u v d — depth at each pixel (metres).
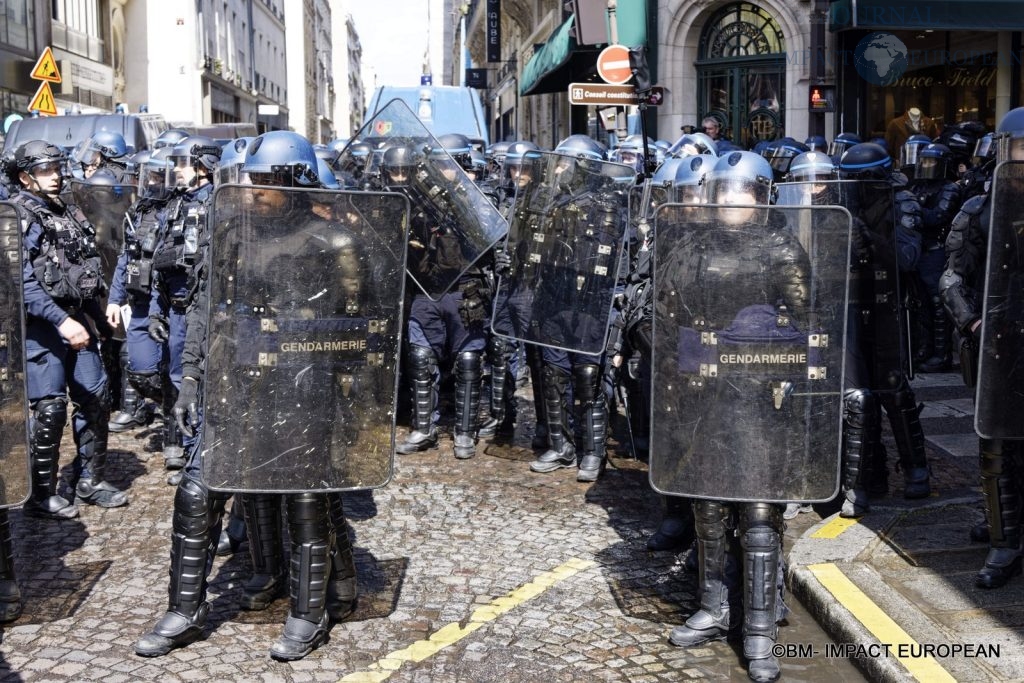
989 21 12.99
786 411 3.61
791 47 16.12
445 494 5.92
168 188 5.53
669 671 3.80
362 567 4.80
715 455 3.64
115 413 7.66
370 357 3.73
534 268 6.17
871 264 5.24
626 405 6.35
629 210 5.89
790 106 16.25
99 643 4.01
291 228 3.64
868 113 15.37
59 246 5.11
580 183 6.02
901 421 5.46
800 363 3.59
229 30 43.09
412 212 6.45
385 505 5.70
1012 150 3.97
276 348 3.66
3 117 24.20
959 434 6.91
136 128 15.81
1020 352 4.08
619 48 11.41
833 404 3.61
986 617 4.09
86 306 5.45
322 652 3.94
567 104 24.86
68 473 5.88
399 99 6.48
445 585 4.60
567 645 4.01
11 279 3.77
